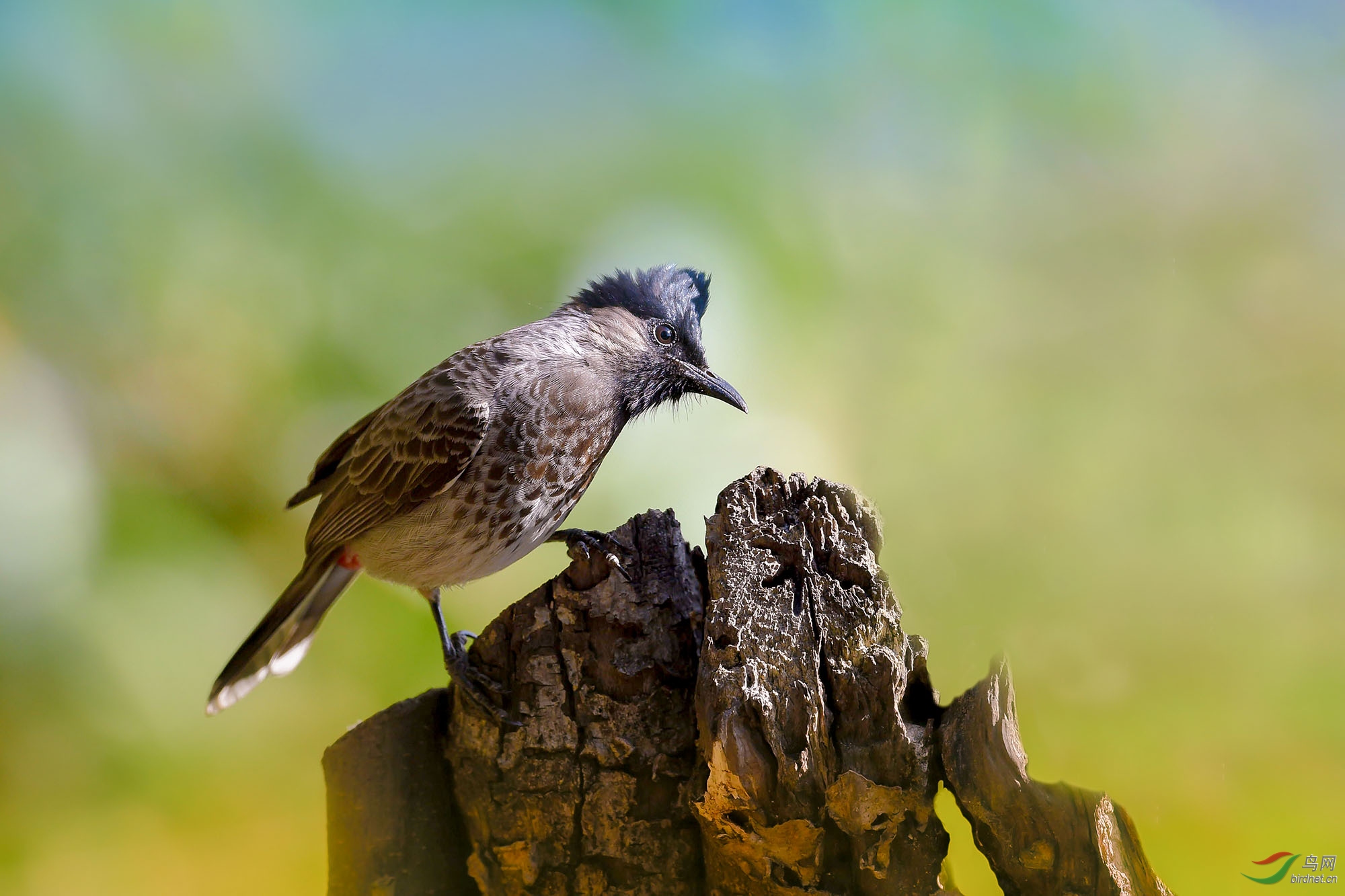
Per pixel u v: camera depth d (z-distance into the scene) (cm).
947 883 589
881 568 620
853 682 583
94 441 942
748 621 599
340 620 1007
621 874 650
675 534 682
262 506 993
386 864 691
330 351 989
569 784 650
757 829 586
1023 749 604
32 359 924
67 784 902
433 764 696
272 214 984
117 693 915
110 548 934
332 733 976
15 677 894
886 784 579
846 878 594
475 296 1011
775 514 630
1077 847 575
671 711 645
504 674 664
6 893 874
